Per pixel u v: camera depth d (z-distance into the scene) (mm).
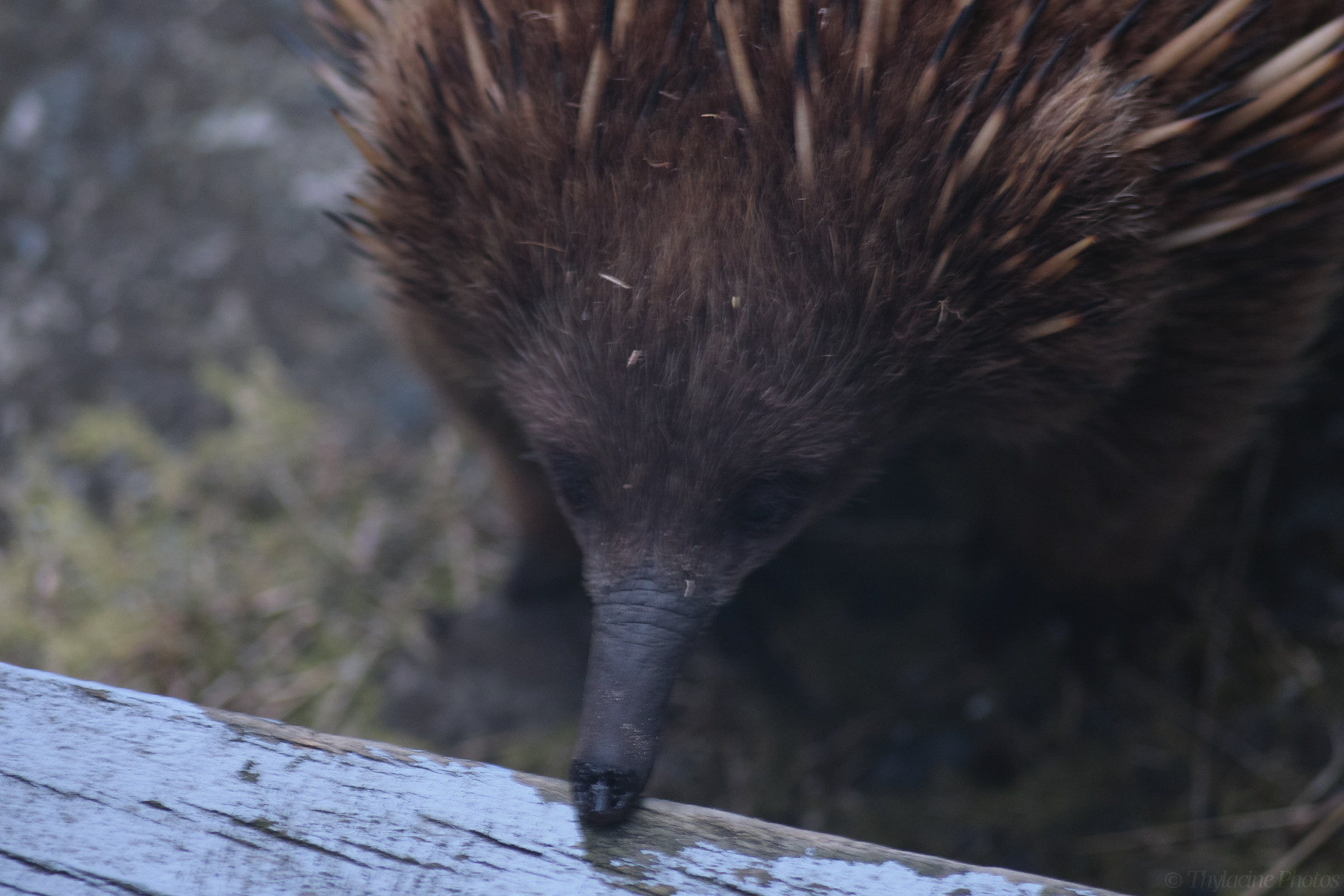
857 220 1219
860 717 1437
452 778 1178
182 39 1903
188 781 1173
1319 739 1399
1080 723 1422
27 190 1811
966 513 1504
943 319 1234
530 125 1229
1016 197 1226
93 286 1736
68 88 1876
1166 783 1401
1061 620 1440
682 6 1220
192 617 1500
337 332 1703
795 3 1211
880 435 1263
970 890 1164
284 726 1182
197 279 1734
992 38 1223
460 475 1611
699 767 1430
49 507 1582
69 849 1164
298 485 1609
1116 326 1249
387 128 1261
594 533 1236
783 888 1166
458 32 1247
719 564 1233
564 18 1229
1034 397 1268
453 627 1489
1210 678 1420
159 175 1810
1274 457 1449
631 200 1219
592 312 1224
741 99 1211
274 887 1164
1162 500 1349
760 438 1223
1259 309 1287
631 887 1167
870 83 1213
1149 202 1232
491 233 1241
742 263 1214
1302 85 1235
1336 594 1428
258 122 1828
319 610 1518
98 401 1660
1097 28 1230
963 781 1416
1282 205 1246
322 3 1339
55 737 1176
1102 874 1386
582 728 1210
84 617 1508
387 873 1167
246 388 1669
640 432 1224
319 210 1727
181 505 1591
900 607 1465
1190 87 1241
